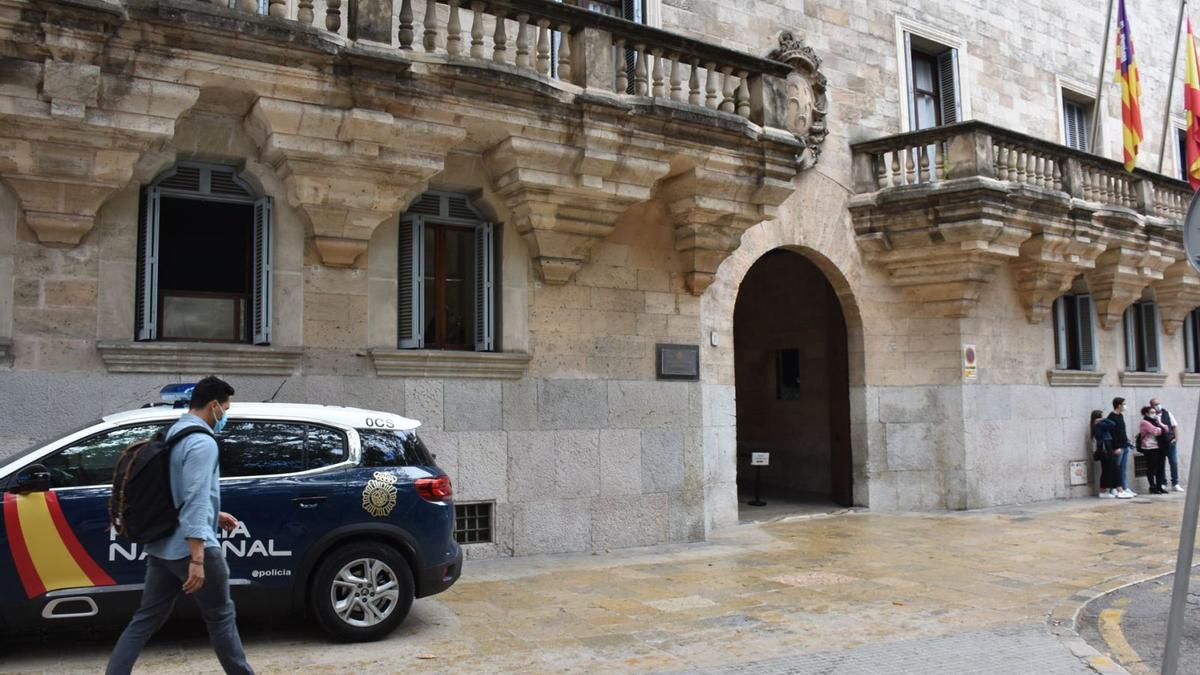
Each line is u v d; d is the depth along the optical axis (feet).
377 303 31.73
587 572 31.45
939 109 54.03
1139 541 39.42
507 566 32.27
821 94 47.26
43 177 25.75
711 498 42.45
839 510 48.29
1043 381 54.75
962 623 24.77
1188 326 67.67
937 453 49.85
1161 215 58.13
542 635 23.08
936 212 46.62
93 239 27.25
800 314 56.95
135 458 16.39
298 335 30.09
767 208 38.27
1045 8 59.57
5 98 24.18
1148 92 67.72
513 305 34.53
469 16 34.09
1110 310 58.34
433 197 33.96
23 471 19.51
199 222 29.76
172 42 25.53
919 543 38.70
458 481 32.78
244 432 21.50
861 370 49.39
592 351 36.29
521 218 34.04
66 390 26.55
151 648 20.90
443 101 29.63
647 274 38.01
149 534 16.03
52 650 20.58
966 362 49.80
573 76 32.76
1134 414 61.41
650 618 25.04
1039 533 41.65
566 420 35.37
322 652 21.06
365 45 28.09
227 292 30.07
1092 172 53.31
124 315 27.63
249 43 26.32
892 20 51.11
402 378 31.99
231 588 20.52
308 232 30.42
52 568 19.29
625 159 33.40
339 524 21.48
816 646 22.31
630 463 36.76
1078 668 20.61
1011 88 56.70
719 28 43.57
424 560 22.33
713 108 35.58
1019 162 49.06
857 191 48.96
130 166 26.61
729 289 43.78
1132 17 67.15
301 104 27.73
